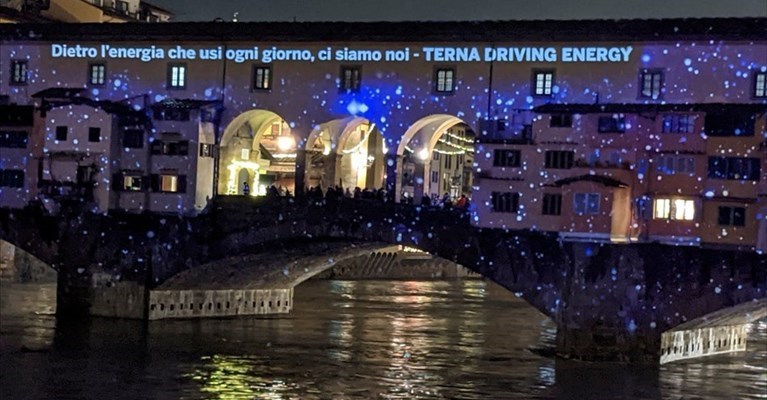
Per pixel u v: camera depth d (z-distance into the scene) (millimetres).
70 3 95250
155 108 73375
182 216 73062
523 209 66250
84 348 64312
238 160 76188
